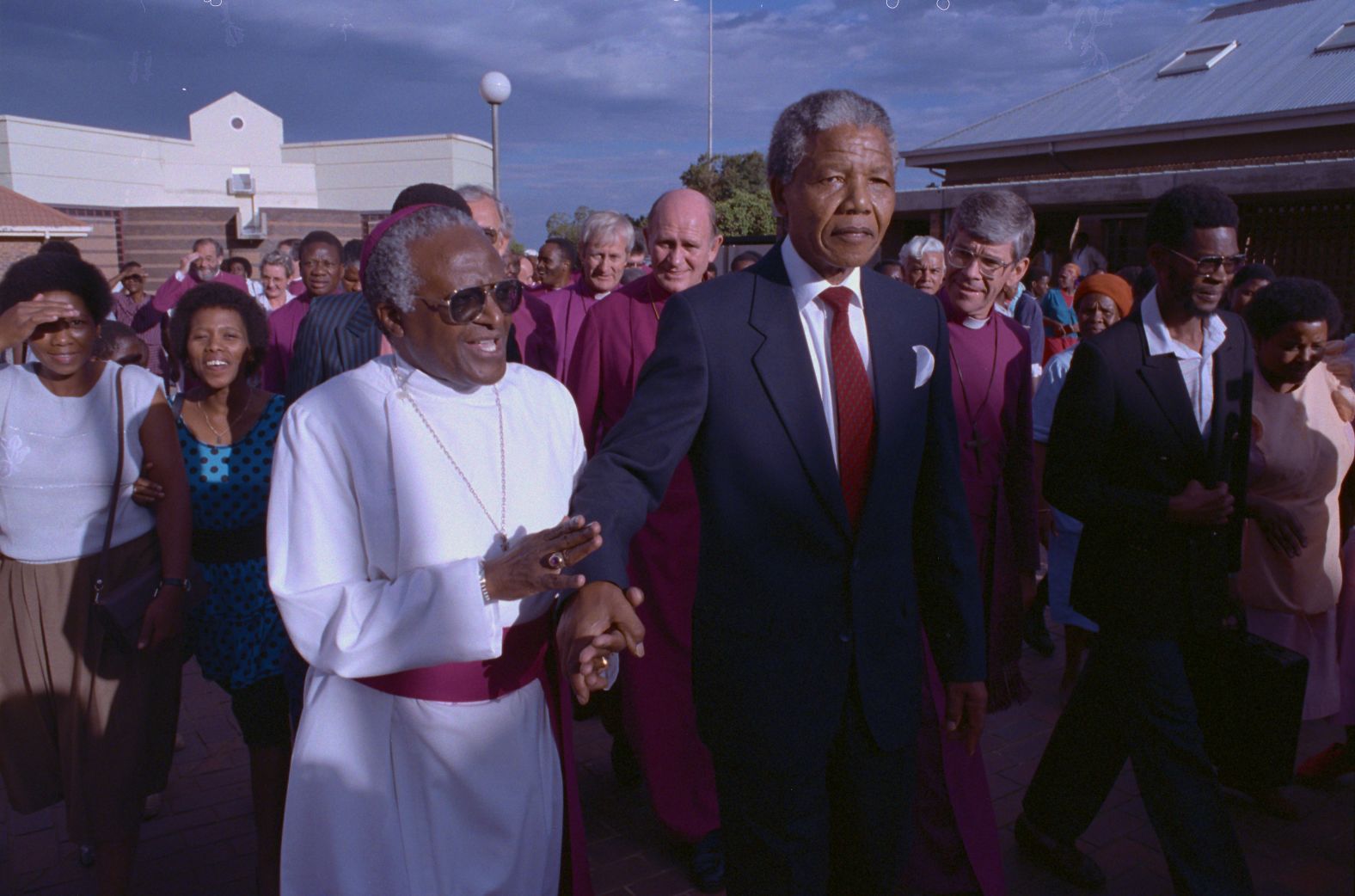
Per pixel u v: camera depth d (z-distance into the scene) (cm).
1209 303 275
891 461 201
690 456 205
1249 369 292
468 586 175
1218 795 284
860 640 200
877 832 209
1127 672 287
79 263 286
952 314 329
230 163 2628
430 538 188
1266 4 1758
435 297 182
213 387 306
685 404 192
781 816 201
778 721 198
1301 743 428
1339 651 381
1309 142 1383
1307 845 345
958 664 217
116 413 290
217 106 2592
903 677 207
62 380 288
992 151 1722
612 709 382
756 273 205
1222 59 1639
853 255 192
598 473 185
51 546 284
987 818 302
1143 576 285
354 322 309
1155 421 282
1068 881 324
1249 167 1119
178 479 296
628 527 180
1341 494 392
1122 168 1590
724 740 204
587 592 168
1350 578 374
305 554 188
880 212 194
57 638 285
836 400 201
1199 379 286
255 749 306
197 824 364
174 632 292
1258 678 332
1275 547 331
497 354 189
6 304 279
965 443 320
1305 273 1162
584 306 568
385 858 190
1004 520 324
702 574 207
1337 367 401
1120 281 522
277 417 317
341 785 191
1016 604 328
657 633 342
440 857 191
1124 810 371
